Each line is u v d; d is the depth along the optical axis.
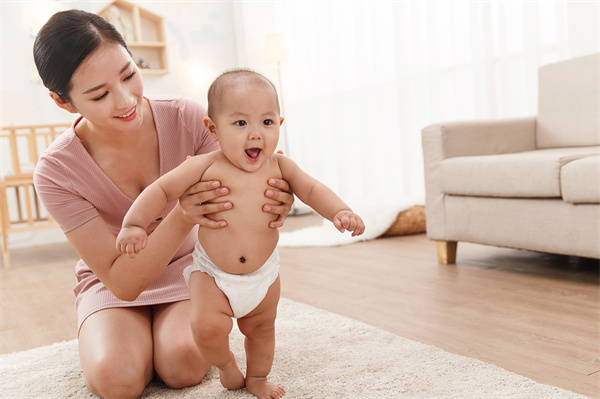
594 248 1.87
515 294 1.90
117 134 1.34
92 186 1.36
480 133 2.52
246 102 1.05
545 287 1.95
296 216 4.84
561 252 1.99
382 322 1.72
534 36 3.08
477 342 1.47
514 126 2.63
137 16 5.02
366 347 1.47
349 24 4.51
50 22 1.14
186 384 1.32
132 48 5.10
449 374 1.24
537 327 1.55
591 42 2.80
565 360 1.30
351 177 4.74
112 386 1.22
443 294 1.97
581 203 1.90
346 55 4.56
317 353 1.45
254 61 5.49
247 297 1.12
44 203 1.31
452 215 2.40
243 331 1.21
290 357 1.43
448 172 2.37
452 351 1.42
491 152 2.55
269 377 1.31
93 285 1.50
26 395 1.34
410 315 1.76
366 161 4.46
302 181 1.14
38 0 4.55
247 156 1.08
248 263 1.11
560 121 2.58
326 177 5.05
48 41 1.12
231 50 5.64
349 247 3.12
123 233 1.00
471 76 3.50
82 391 1.35
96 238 1.29
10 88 4.52
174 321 1.38
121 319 1.36
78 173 1.35
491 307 1.77
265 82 1.08
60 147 1.35
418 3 3.81
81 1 4.71
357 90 4.46
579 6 2.83
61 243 4.70
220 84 1.08
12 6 4.50
